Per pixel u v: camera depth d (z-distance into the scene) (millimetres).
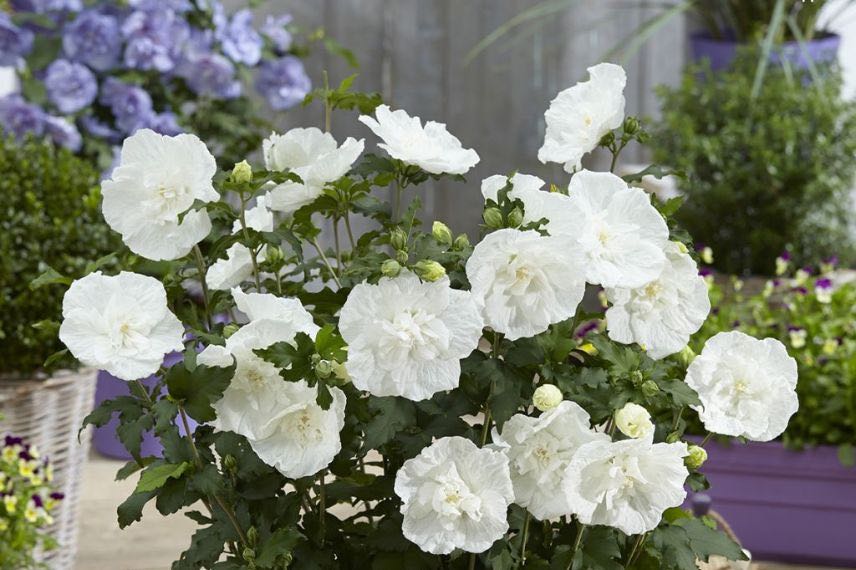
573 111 1612
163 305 1496
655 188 4500
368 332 1453
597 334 1579
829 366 3264
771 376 1567
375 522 1713
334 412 1481
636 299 1536
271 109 5207
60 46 3969
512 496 1463
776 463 3234
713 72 4883
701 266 4453
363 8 5344
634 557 1615
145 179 1516
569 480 1464
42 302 2896
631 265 1519
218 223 1627
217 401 1493
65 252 2934
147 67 3955
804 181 4297
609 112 1605
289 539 1525
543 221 1509
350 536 1630
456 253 1529
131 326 1485
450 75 5426
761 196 4352
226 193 3713
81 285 1486
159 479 1498
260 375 1493
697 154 4344
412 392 1459
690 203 4434
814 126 4332
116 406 1550
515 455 1504
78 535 3363
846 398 3205
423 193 5480
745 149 4340
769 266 4406
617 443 1465
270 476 1573
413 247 1546
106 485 3693
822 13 4957
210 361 1481
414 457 1531
